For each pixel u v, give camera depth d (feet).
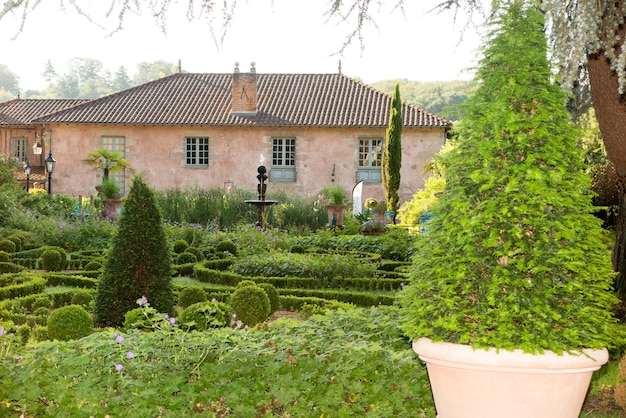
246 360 16.70
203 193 81.51
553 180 11.67
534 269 11.28
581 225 11.76
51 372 15.97
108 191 74.64
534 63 12.32
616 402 15.66
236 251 53.31
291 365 16.61
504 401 11.25
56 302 33.04
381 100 108.37
